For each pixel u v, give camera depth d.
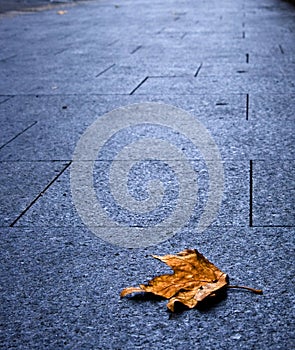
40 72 2.84
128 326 1.16
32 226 1.44
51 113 2.11
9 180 1.64
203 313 1.18
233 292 1.22
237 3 5.89
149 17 5.04
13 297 1.23
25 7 6.58
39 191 1.58
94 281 1.26
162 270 1.28
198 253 1.28
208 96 2.21
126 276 1.27
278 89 2.27
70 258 1.33
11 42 3.90
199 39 3.61
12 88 2.53
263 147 1.75
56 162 1.73
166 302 1.20
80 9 6.19
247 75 2.54
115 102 2.19
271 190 1.53
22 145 1.85
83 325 1.16
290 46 3.20
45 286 1.25
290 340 1.12
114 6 6.33
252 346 1.11
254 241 1.35
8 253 1.35
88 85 2.50
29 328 1.16
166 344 1.12
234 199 1.50
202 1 6.34
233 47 3.26
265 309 1.18
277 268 1.27
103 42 3.69
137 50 3.32
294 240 1.34
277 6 5.39
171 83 2.45
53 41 3.86
